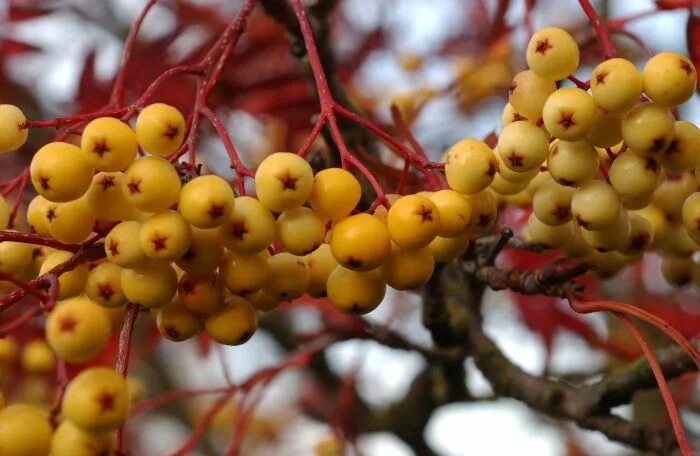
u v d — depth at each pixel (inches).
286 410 31.5
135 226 12.1
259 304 13.0
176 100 17.5
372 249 12.2
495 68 20.1
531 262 17.5
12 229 13.7
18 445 11.3
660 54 12.6
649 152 12.7
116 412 11.4
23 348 17.8
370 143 16.5
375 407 22.6
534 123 12.8
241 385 17.4
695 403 22.5
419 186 15.7
